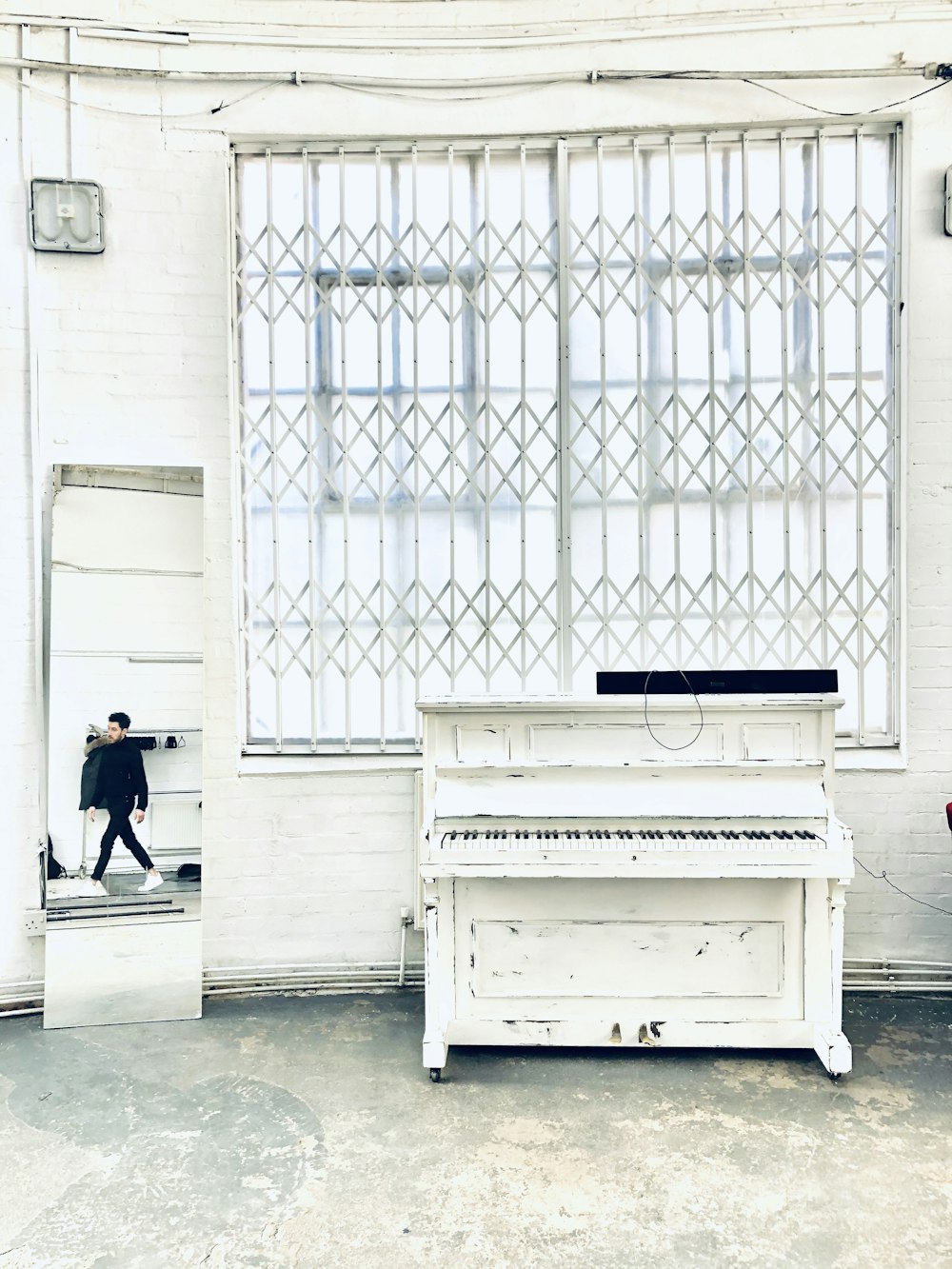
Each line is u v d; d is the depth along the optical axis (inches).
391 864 129.4
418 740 132.0
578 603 130.9
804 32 122.3
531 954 105.3
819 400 128.4
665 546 130.4
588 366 129.5
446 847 98.3
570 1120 94.0
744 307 128.5
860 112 122.9
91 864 121.0
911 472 125.9
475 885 105.0
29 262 122.8
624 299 129.0
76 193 122.3
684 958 104.3
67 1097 100.0
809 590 129.6
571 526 130.4
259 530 130.7
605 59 123.9
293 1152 88.8
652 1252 74.5
